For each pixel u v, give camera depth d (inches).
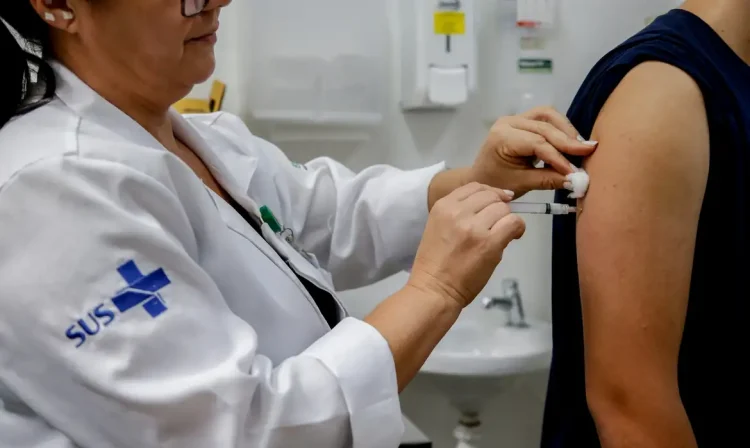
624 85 31.7
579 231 32.5
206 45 32.6
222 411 26.7
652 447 29.9
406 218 49.3
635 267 29.7
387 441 30.6
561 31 81.4
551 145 36.2
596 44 82.4
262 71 72.2
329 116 74.1
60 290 25.9
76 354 25.9
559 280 36.7
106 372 25.7
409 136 81.2
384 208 49.6
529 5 78.1
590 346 31.7
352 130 78.2
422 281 33.7
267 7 71.4
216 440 26.6
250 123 75.0
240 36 74.0
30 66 32.1
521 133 39.1
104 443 27.7
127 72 31.8
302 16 72.2
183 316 27.2
